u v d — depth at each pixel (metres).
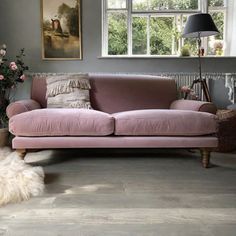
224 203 1.97
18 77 3.71
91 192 2.16
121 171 2.65
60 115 2.66
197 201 2.00
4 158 2.65
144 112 2.78
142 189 2.22
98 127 2.65
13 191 2.00
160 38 4.20
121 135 2.71
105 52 4.14
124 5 4.13
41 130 2.63
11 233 1.59
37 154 3.26
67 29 3.98
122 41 4.18
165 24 4.19
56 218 1.76
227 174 2.57
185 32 3.60
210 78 4.05
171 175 2.54
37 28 3.98
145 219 1.75
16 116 2.66
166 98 3.58
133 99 3.52
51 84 3.37
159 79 3.65
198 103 3.01
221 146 3.27
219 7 4.17
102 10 4.04
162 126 2.67
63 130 2.64
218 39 4.23
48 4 3.94
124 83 3.55
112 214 1.81
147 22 4.18
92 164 2.88
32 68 4.04
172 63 4.06
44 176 2.43
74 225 1.68
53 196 2.08
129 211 1.85
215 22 4.21
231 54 4.21
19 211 1.86
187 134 2.71
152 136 2.72
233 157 3.13
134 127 2.67
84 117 2.66
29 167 2.37
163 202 1.98
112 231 1.61
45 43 3.98
